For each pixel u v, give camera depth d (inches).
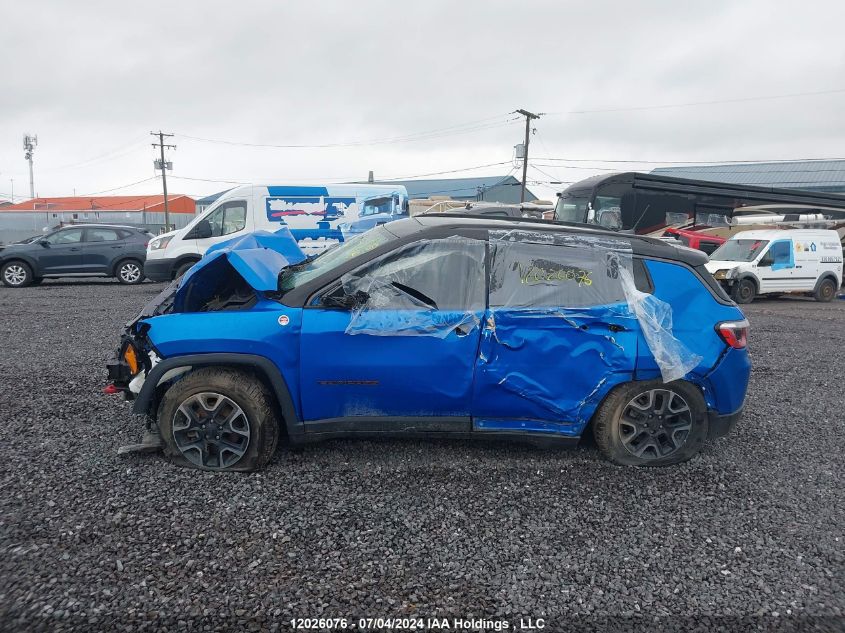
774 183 1859.0
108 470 149.9
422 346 150.2
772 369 293.7
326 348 148.5
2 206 2898.6
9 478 143.9
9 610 98.7
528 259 157.4
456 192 2743.6
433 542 124.4
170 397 149.9
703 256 167.9
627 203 714.8
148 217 2571.4
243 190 532.4
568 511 139.1
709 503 145.7
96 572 109.4
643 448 162.6
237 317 149.8
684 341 158.4
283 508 134.9
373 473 154.2
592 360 156.1
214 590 106.2
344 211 551.2
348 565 115.5
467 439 165.0
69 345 299.9
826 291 650.8
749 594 111.7
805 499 149.9
